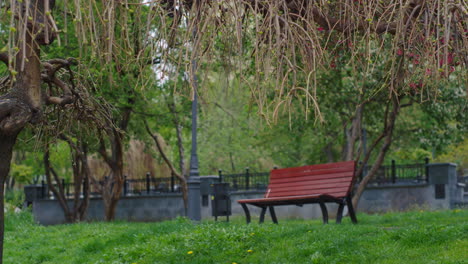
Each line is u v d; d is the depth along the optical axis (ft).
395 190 73.36
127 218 89.76
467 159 106.52
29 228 50.65
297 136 71.05
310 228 32.19
